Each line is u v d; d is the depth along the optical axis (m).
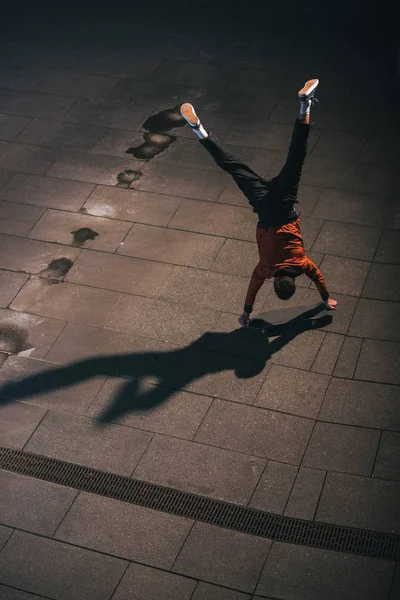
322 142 10.57
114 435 7.51
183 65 12.21
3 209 10.01
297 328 8.27
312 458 7.17
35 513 6.98
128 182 10.24
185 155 10.57
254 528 6.73
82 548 6.70
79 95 11.80
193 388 7.82
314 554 6.52
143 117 11.27
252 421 7.50
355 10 13.04
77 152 10.78
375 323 8.24
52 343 8.38
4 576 6.55
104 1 13.99
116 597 6.37
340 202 9.67
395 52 11.99
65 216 9.84
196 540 6.68
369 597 6.21
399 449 7.16
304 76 11.73
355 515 6.74
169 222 9.62
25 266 9.24
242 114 11.14
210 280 8.85
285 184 7.14
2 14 13.86
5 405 7.86
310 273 7.64
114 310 8.64
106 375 8.02
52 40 13.08
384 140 10.50
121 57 12.52
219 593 6.33
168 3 13.77
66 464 7.33
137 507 6.95
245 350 8.11
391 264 8.85
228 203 9.79
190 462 7.23
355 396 7.60
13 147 10.96
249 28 12.91
